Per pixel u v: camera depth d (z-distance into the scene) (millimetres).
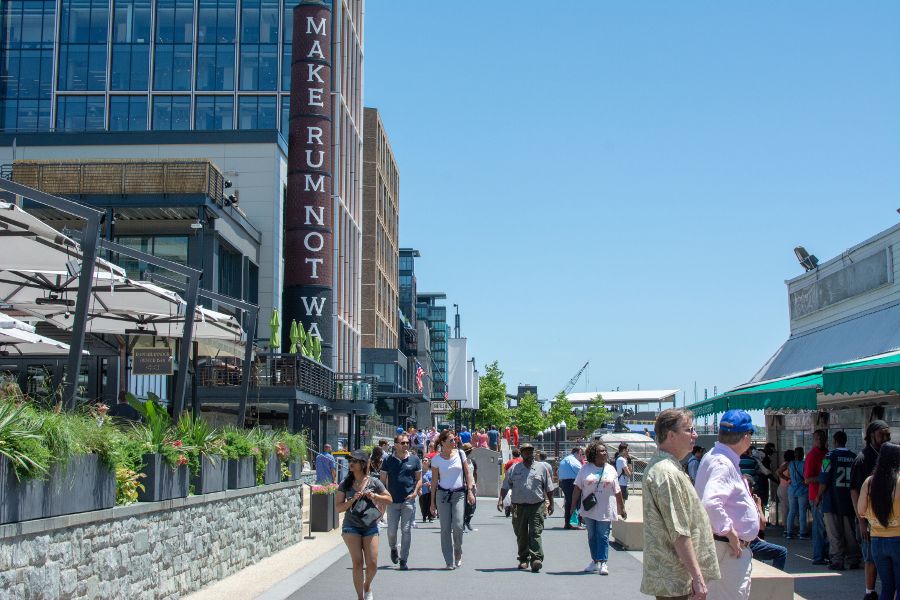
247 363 20312
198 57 70938
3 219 12516
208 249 41719
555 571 14930
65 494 8508
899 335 18906
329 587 12977
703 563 6121
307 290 47656
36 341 13469
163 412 12547
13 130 69562
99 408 11203
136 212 40344
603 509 14594
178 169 39875
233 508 14375
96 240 12328
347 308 65125
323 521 21516
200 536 12672
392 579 13898
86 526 9047
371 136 83812
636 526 18203
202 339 21812
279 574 14328
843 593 12352
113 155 50250
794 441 24125
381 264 87812
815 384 15734
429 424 113250
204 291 19547
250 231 48562
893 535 9219
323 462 27766
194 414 17984
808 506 19047
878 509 9234
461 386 71625
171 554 11484
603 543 14578
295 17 49406
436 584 13375
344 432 57719
